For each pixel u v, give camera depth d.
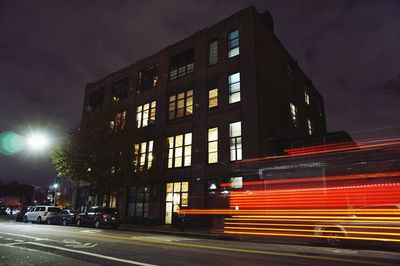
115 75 36.56
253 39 24.34
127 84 35.19
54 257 8.12
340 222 11.82
